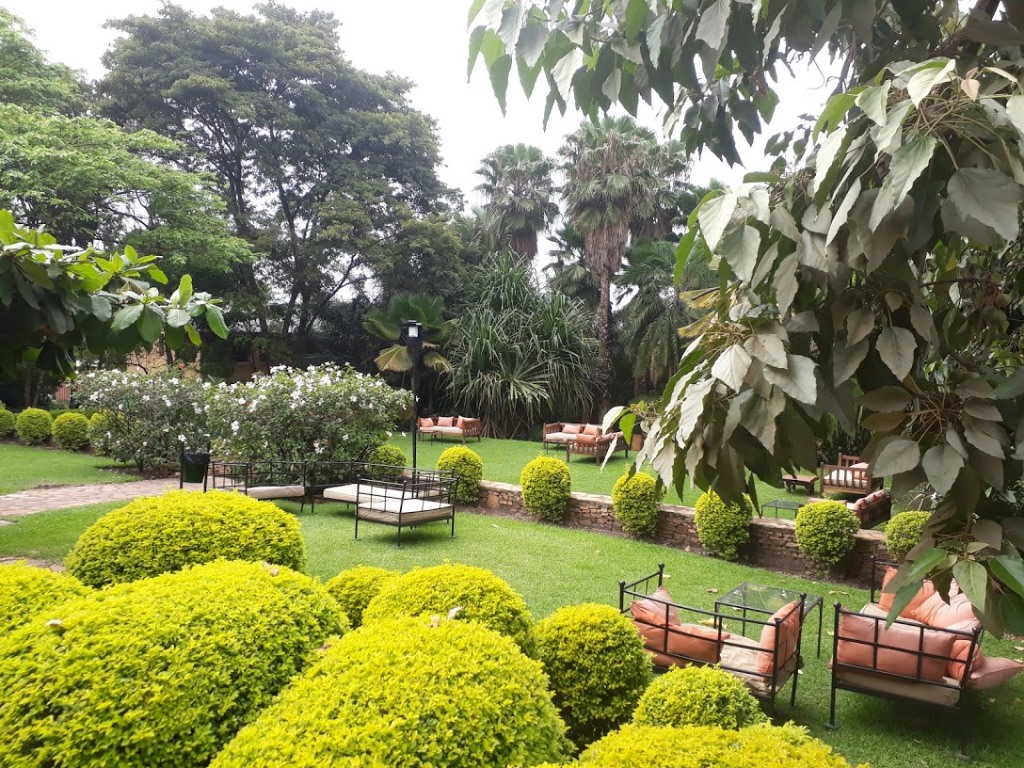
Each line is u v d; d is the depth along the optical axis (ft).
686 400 3.51
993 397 3.04
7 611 6.58
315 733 4.48
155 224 51.62
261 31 60.34
